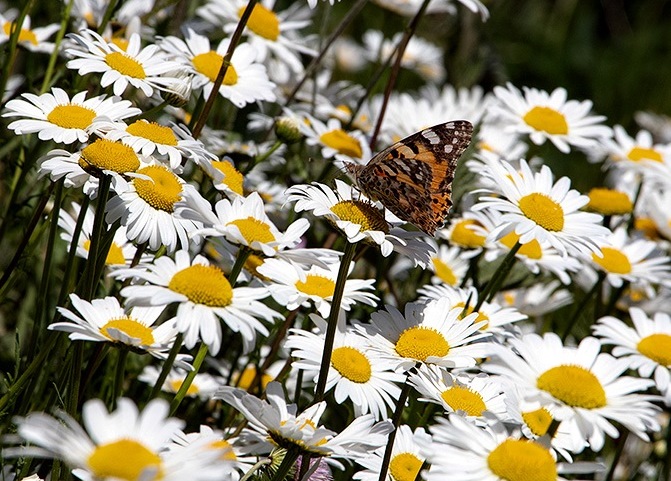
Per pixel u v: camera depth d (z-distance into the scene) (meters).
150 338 0.95
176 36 1.10
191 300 0.93
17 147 1.09
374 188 1.00
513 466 0.92
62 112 0.98
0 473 0.96
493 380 0.95
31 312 1.08
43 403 1.02
